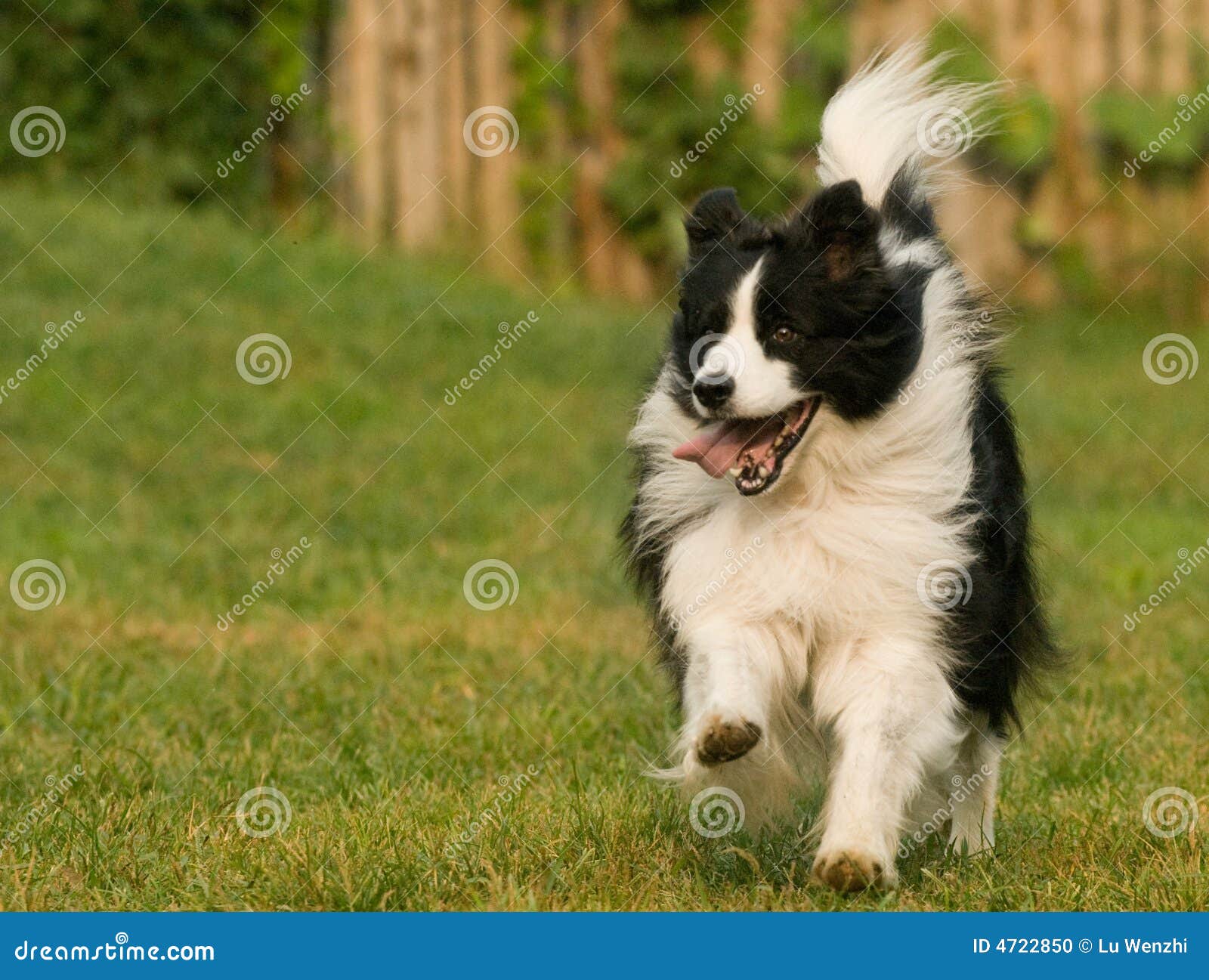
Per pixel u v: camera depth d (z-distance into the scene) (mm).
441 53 22641
